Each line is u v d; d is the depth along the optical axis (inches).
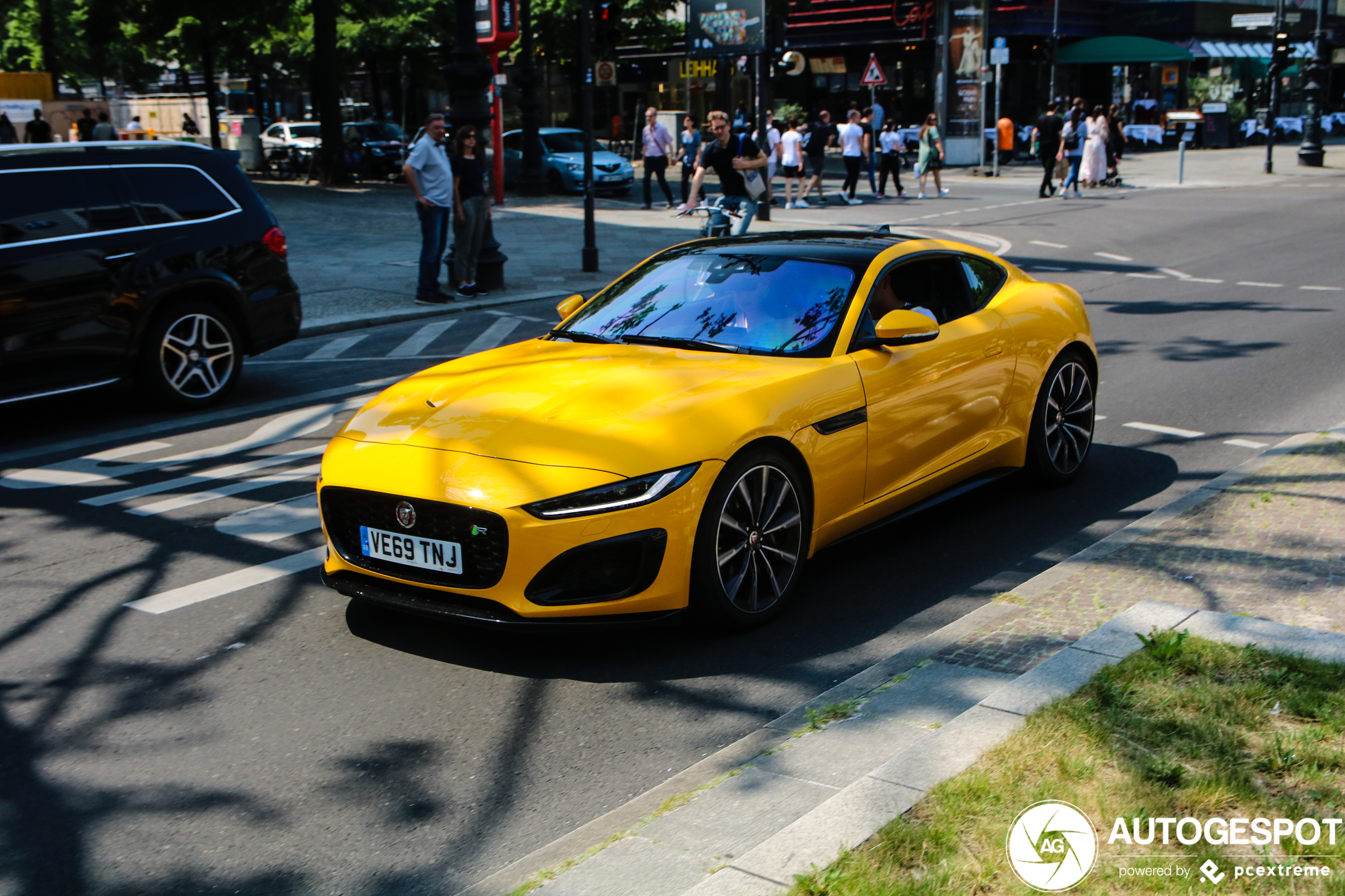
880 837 110.8
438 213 515.2
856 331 198.2
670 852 115.3
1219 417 309.4
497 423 170.9
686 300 211.0
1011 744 127.8
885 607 187.5
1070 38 1686.8
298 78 1887.3
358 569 172.7
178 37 1418.6
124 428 317.7
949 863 106.5
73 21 1535.4
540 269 631.2
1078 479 257.8
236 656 171.6
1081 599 174.2
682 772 137.1
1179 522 208.1
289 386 370.9
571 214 917.8
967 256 235.8
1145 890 102.9
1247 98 1818.4
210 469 275.7
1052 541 217.3
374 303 524.7
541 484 157.9
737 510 172.9
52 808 131.1
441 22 1604.3
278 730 148.9
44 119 1354.6
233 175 352.5
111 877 118.0
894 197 1070.4
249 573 206.8
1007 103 1647.4
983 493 249.9
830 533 190.9
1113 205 942.4
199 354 337.7
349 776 137.3
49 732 149.3
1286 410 313.4
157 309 327.6
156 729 149.6
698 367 186.5
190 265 332.2
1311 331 423.5
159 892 115.6
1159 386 347.9
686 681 161.5
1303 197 959.0
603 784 135.0
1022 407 234.4
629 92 1983.3
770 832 118.2
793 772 130.3
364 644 175.5
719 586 169.5
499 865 119.4
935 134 1053.8
